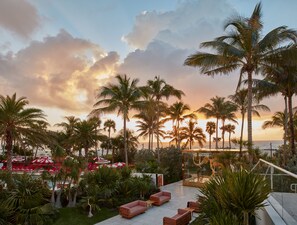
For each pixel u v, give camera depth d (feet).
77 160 45.78
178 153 79.15
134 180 51.34
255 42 57.31
